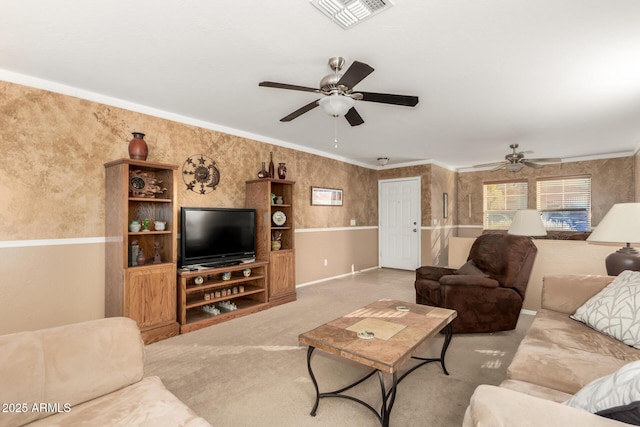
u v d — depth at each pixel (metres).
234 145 4.22
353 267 6.38
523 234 3.57
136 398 1.26
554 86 2.89
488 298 2.99
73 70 2.58
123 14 1.86
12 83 2.59
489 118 3.80
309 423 1.78
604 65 2.49
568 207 6.30
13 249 2.59
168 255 3.16
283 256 4.20
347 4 1.78
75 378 1.21
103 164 3.08
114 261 2.88
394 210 6.91
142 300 2.86
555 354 1.57
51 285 2.77
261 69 2.57
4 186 2.56
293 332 3.15
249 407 1.93
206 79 2.75
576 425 0.78
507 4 1.78
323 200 5.68
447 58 2.38
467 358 2.58
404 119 3.84
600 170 5.95
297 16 1.89
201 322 3.25
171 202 3.15
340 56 2.35
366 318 2.13
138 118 3.32
